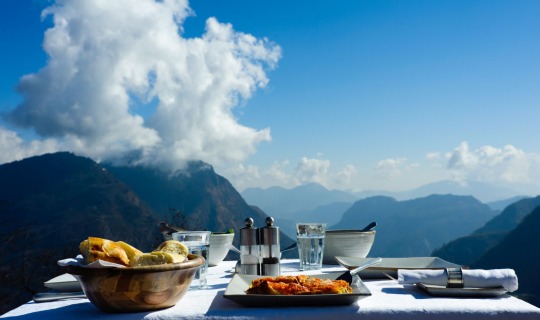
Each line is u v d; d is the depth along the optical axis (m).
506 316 0.97
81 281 1.00
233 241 2.03
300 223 1.74
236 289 1.12
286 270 1.72
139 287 0.98
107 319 0.98
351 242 1.89
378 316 0.99
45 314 1.05
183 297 1.18
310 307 1.02
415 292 1.18
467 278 1.16
